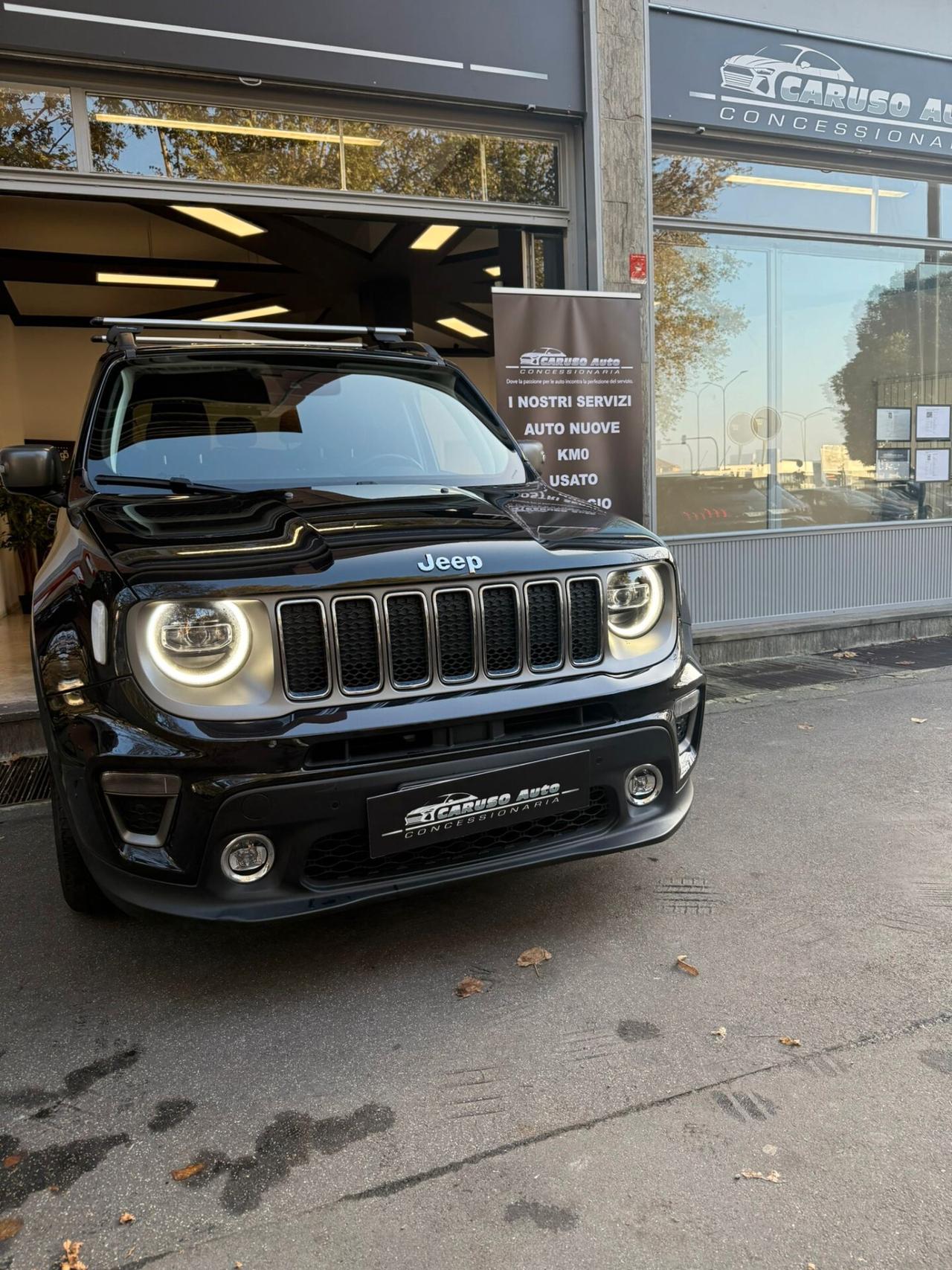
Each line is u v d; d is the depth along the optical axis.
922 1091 2.14
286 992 2.68
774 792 4.34
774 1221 1.76
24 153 5.28
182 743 2.21
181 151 5.61
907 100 7.78
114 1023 2.54
